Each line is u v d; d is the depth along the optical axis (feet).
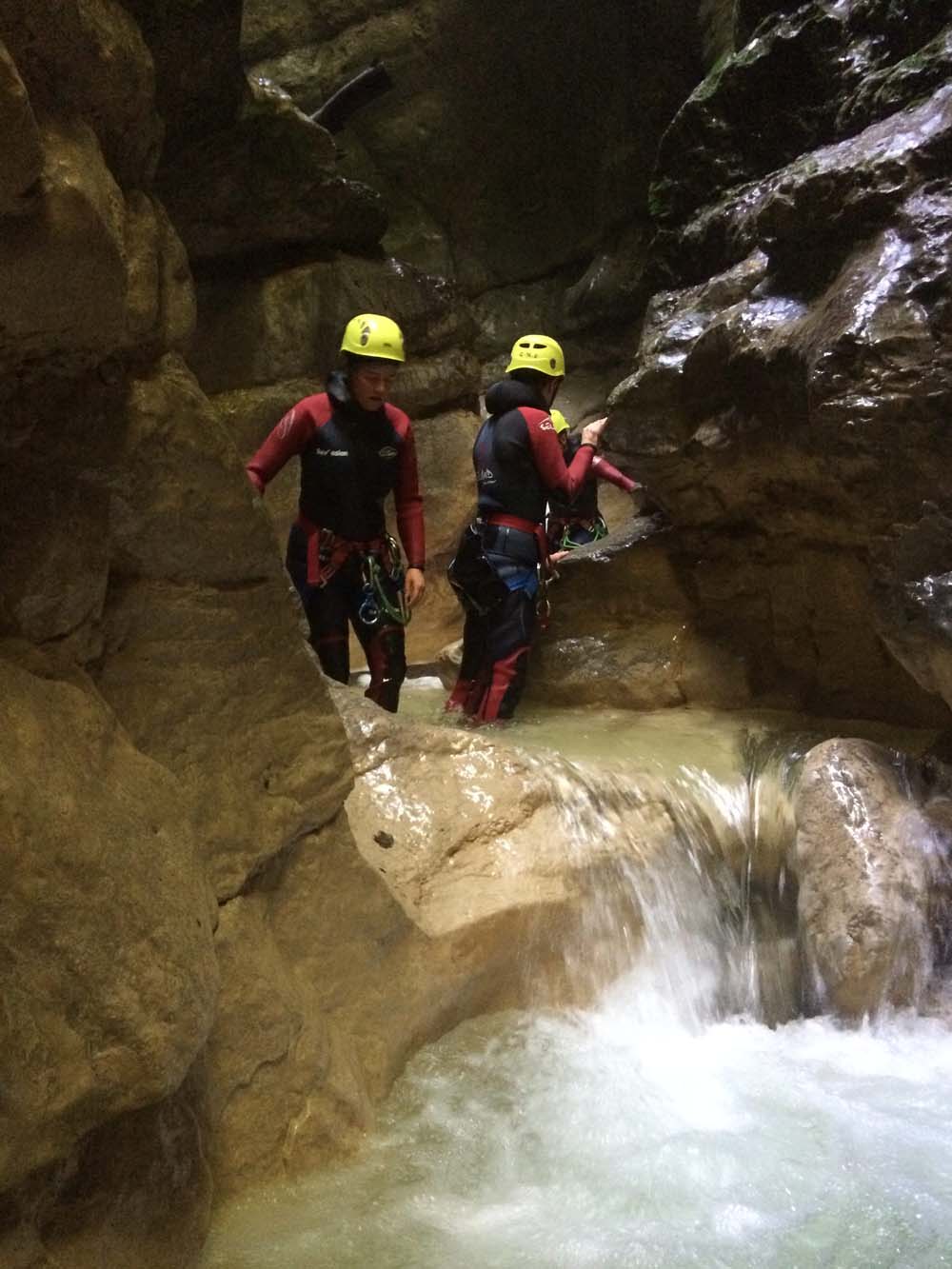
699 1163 10.84
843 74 20.56
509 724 18.97
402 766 14.65
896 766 15.40
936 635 15.31
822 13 20.99
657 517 21.67
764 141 21.67
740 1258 9.48
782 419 17.33
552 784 15.03
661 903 14.98
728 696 19.57
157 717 9.82
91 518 8.95
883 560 16.25
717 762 16.76
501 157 43.78
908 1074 12.73
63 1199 8.05
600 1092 12.17
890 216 16.87
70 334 8.16
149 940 7.98
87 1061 7.51
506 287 44.14
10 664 8.16
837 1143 11.23
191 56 19.06
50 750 7.91
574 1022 13.71
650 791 15.71
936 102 17.39
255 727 10.64
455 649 23.27
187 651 10.00
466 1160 10.85
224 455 9.80
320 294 30.32
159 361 9.48
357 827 13.67
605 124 41.98
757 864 15.92
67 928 7.55
